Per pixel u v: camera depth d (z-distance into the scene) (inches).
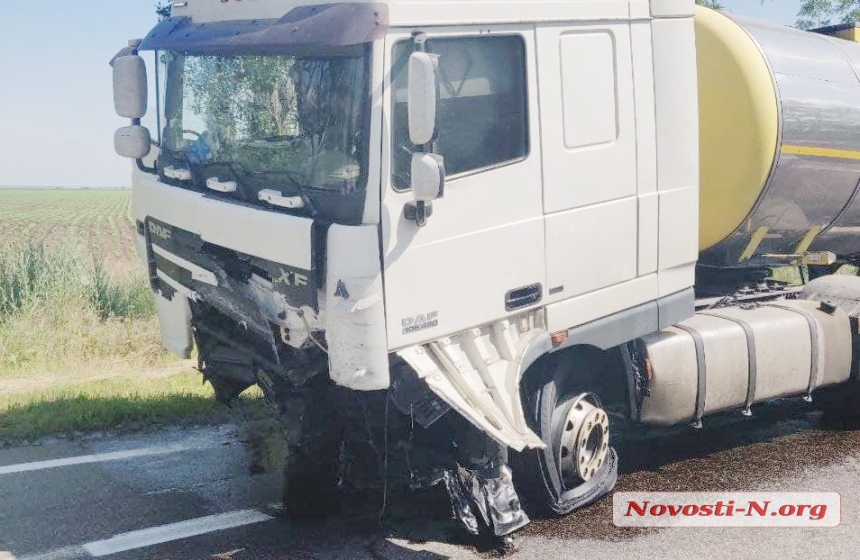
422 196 167.5
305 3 185.3
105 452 261.1
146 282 459.8
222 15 212.4
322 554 201.0
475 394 189.9
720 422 309.3
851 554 209.2
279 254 180.2
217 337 227.8
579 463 223.9
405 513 225.1
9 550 196.9
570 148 208.2
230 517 219.8
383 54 170.9
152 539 205.3
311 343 185.6
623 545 210.7
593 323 219.9
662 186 232.2
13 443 263.9
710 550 209.8
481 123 190.5
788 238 294.7
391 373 184.7
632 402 237.9
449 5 181.2
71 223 1705.2
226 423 291.7
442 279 184.7
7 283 430.9
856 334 285.0
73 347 377.1
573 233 210.8
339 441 207.6
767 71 263.3
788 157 265.6
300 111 183.8
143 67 237.5
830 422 309.7
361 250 170.1
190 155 218.4
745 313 271.9
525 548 207.2
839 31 339.0
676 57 231.0
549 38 201.6
